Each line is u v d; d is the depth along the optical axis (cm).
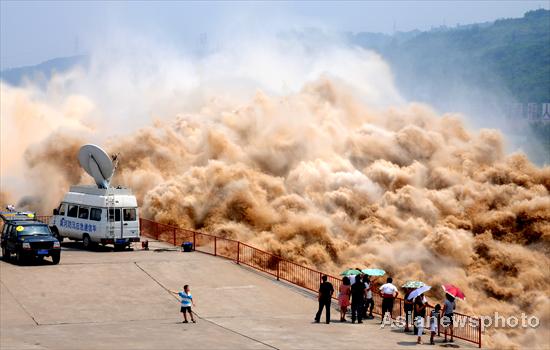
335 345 1878
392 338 2016
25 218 3017
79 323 2064
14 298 2303
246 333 1995
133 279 2594
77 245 3294
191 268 2786
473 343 2073
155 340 1869
